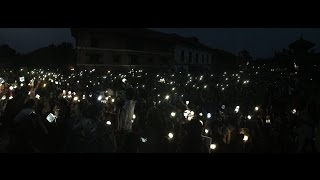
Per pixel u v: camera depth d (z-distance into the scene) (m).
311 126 9.77
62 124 9.77
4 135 11.10
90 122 8.05
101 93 14.70
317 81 12.98
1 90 15.45
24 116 8.46
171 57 55.75
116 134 10.98
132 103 11.86
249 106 16.05
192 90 20.55
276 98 15.54
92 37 48.22
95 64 48.25
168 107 12.52
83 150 7.95
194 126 8.80
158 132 10.23
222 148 10.35
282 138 10.44
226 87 24.33
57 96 15.77
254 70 47.41
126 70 50.38
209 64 74.81
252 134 10.70
